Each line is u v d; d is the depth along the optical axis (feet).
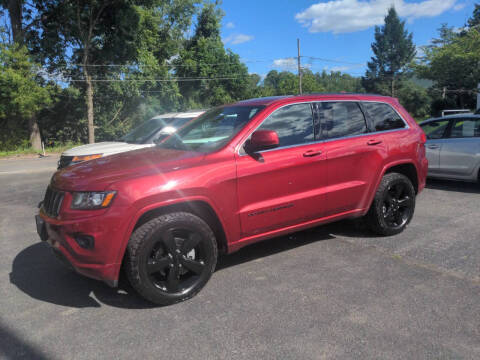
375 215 15.21
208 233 11.15
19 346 9.02
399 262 13.17
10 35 84.84
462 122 25.17
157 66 109.70
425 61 103.91
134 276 10.14
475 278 11.76
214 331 9.36
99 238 9.82
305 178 12.99
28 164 57.36
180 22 125.18
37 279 12.93
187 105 144.97
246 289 11.57
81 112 111.96
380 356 8.16
